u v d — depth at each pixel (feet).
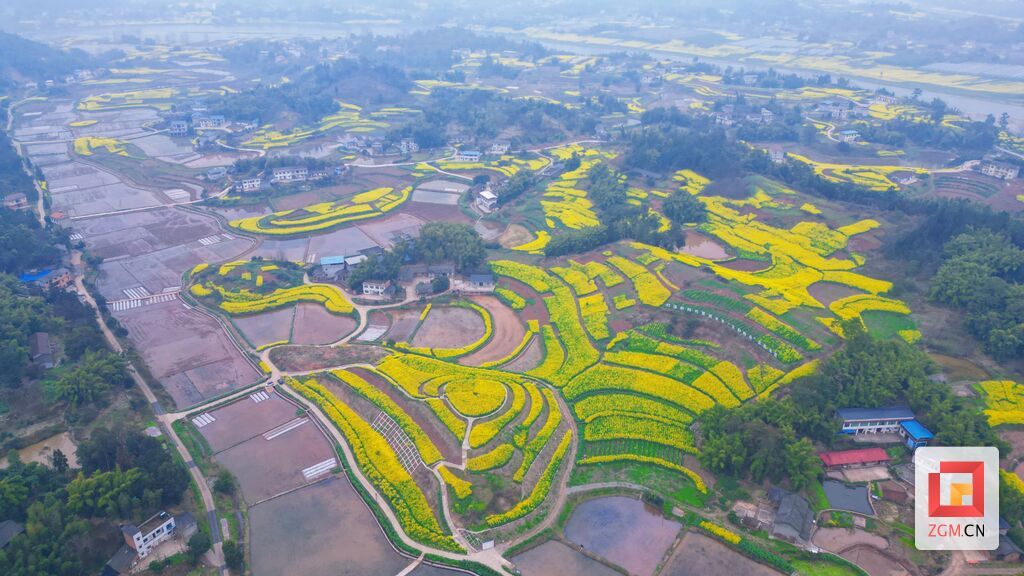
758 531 315.58
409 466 359.66
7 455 355.97
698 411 393.29
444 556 304.91
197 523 321.52
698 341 463.42
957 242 540.52
